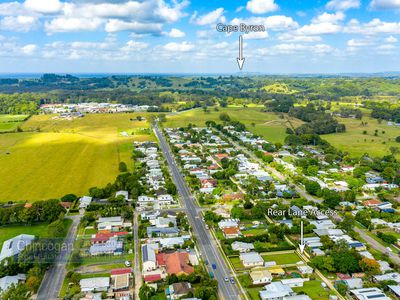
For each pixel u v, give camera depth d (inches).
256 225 7775.6
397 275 5738.2
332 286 5620.1
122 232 7204.7
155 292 5408.5
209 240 7091.5
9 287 5315.0
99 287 5462.6
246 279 5792.3
